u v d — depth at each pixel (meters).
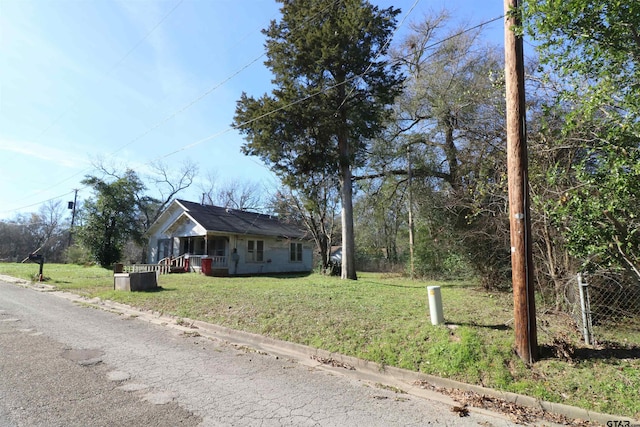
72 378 4.36
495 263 10.74
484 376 4.61
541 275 7.65
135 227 27.95
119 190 26.55
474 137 10.78
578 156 6.25
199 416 3.49
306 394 4.21
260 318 7.45
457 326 6.01
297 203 21.83
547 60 4.66
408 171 17.33
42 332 6.61
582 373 4.45
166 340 6.43
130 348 5.81
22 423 3.19
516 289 4.95
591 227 4.64
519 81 5.07
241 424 3.37
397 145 18.05
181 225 22.41
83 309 9.27
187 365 5.07
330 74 14.81
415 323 6.38
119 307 9.55
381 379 4.88
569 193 5.14
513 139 5.08
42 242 50.84
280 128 14.18
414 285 12.77
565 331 5.82
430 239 15.75
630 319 5.86
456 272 14.02
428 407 4.00
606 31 4.14
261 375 4.80
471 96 10.62
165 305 9.15
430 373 4.84
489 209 9.19
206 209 23.34
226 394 4.08
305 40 14.25
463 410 3.91
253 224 24.16
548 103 6.62
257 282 14.30
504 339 5.33
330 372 5.07
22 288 13.45
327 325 6.67
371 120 14.82
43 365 4.78
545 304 7.55
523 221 4.96
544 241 7.24
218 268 19.41
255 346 6.27
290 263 25.83
